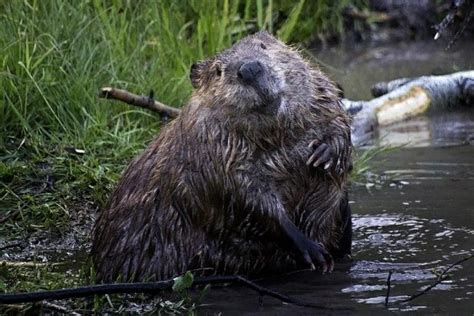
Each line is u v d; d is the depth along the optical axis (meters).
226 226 10.71
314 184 10.74
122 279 10.93
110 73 15.20
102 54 15.56
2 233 12.56
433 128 16.73
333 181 10.73
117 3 16.97
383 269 10.90
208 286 10.12
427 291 10.13
